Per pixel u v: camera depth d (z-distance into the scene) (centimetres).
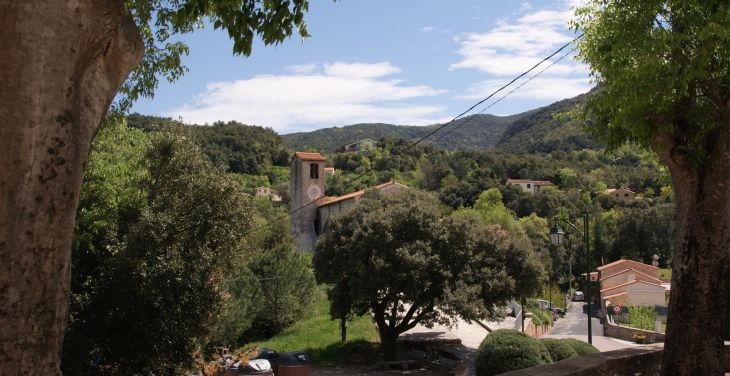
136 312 1123
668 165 780
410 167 9675
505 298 2173
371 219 2188
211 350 2002
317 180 5256
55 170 325
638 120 767
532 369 679
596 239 6172
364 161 9794
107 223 1147
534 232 5856
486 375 1182
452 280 2128
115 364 1142
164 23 952
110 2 350
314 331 2777
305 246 5134
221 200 1253
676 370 730
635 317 3547
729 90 738
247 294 2423
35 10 314
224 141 10156
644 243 5994
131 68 386
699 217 734
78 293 1124
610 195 8075
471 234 2203
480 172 8581
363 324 2905
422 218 2170
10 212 306
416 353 2306
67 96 332
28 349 313
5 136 305
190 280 1182
